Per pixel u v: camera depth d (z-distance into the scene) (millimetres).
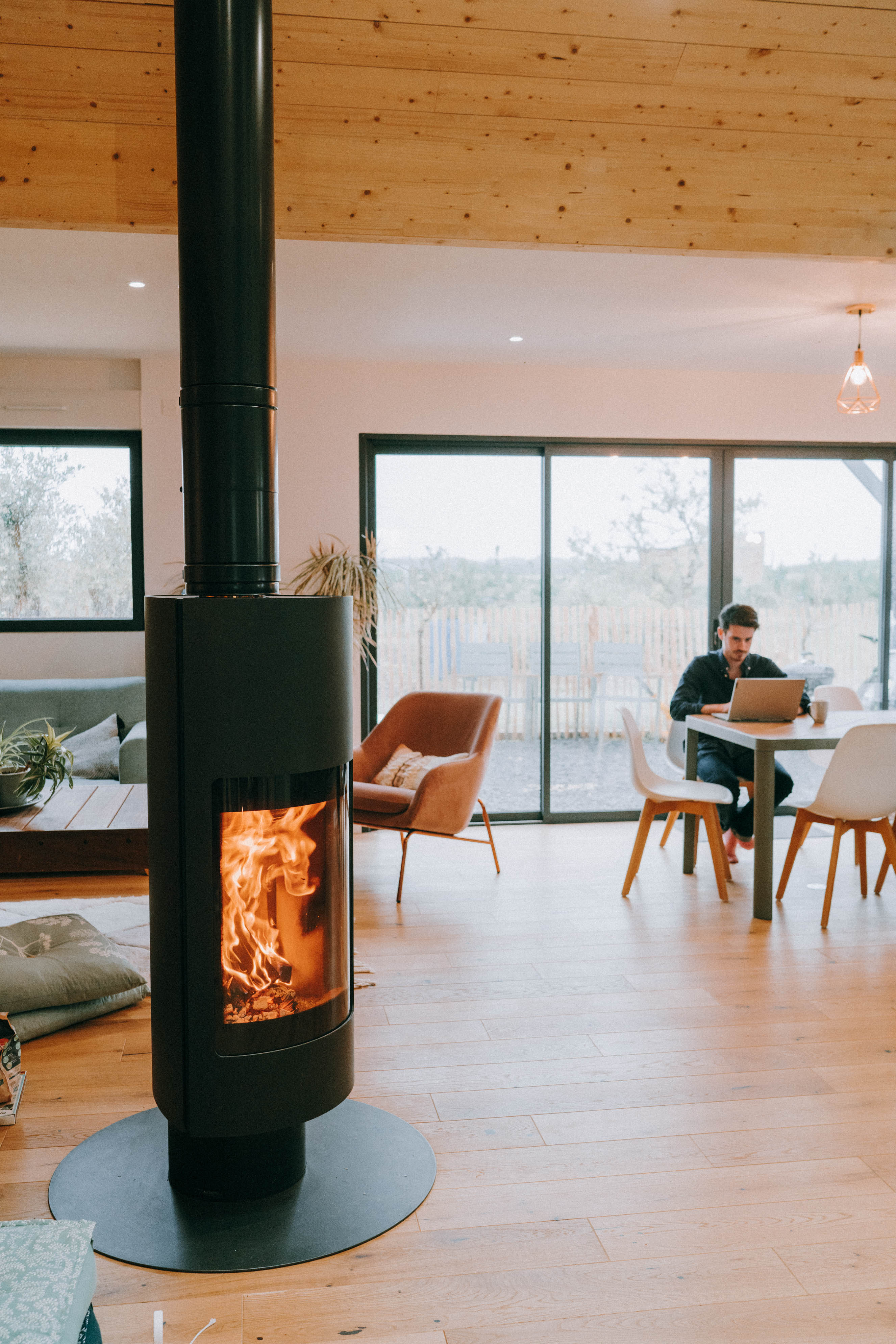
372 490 5637
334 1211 1982
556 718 5844
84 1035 2838
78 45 2650
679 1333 1674
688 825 4633
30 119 2791
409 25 2684
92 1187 2059
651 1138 2287
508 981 3256
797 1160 2195
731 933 3770
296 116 2859
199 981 1891
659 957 3496
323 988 2012
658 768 5938
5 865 4160
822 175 3205
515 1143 2264
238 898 1910
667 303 4277
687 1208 2020
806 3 2768
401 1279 1801
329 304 4266
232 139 1882
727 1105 2438
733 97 2979
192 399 1941
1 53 2652
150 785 2000
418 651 5750
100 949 3070
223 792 1870
